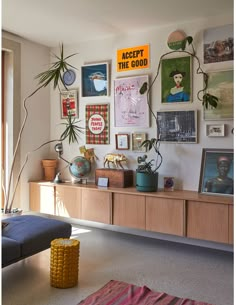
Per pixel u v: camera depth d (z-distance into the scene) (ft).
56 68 13.03
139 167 11.79
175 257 10.61
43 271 9.34
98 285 8.45
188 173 11.68
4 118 13.25
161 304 7.36
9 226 9.32
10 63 13.08
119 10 10.57
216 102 10.84
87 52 13.79
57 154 14.79
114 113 13.19
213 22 11.07
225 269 9.62
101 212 12.16
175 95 11.82
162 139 12.11
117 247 11.51
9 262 7.94
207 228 10.05
